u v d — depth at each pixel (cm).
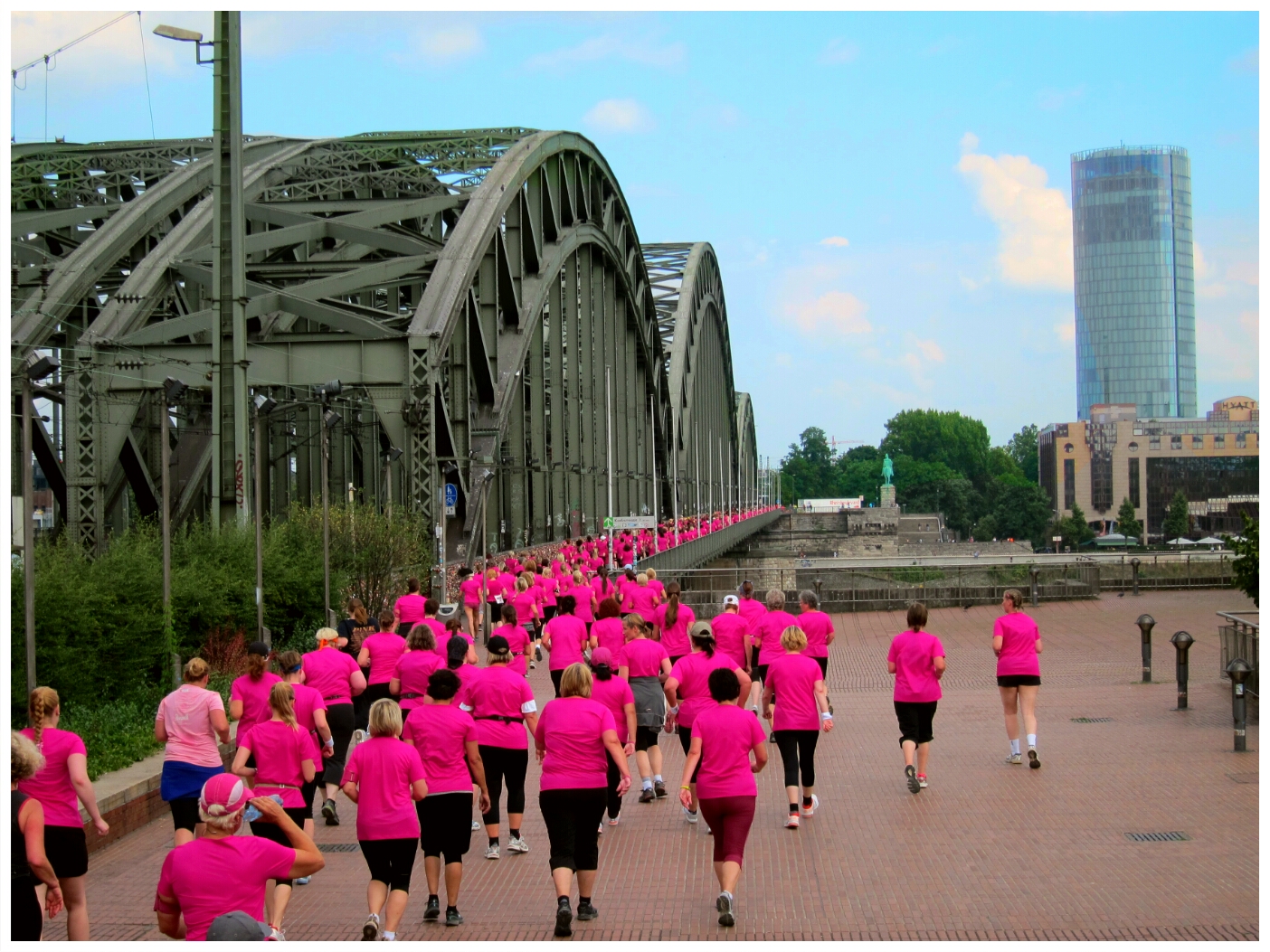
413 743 1092
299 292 4050
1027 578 4278
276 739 1137
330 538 3228
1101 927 993
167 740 1174
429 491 3769
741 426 17150
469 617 3052
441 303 4019
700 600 4031
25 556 1706
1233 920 1002
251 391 3991
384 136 5659
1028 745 1650
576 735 1067
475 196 4750
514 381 4938
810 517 17912
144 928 1065
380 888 1008
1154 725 1948
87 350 3666
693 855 1274
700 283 11256
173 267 4066
